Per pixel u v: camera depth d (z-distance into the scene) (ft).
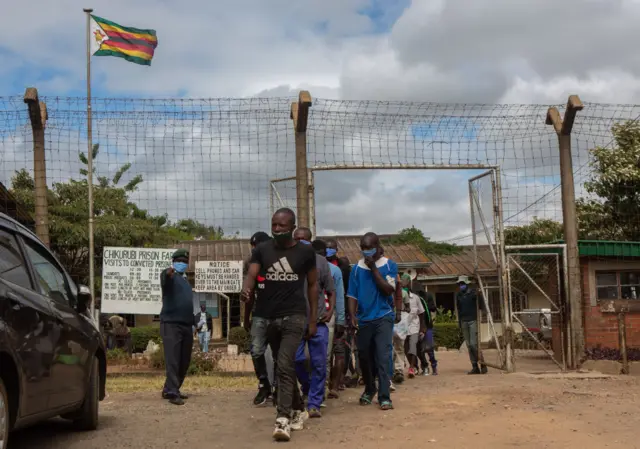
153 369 42.93
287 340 19.97
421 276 88.84
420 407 24.58
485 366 41.24
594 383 32.17
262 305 20.39
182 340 28.12
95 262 42.19
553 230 71.82
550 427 20.35
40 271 18.90
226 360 48.88
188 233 83.15
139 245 68.59
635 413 22.72
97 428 21.57
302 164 35.73
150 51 42.45
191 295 28.48
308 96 35.76
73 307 20.47
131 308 37.68
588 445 17.99
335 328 27.55
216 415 23.91
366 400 25.76
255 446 18.66
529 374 36.29
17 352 15.61
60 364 18.21
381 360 24.59
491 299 53.11
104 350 22.15
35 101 33.60
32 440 19.76
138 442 19.40
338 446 18.38
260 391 26.50
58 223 45.85
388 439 19.06
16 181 52.08
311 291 20.98
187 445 18.93
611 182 60.08
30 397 16.31
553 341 48.91
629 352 43.50
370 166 35.83
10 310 15.64
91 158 34.60
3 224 17.67
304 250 20.54
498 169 37.70
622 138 63.36
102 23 41.68
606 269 47.96
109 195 69.00
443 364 51.78
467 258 96.22
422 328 40.24
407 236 98.99
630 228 60.54
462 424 20.97
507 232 73.56
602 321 47.14
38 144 33.94
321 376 23.26
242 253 76.79
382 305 24.81
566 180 38.93
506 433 19.52
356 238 96.73
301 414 21.02
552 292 46.11
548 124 39.45
